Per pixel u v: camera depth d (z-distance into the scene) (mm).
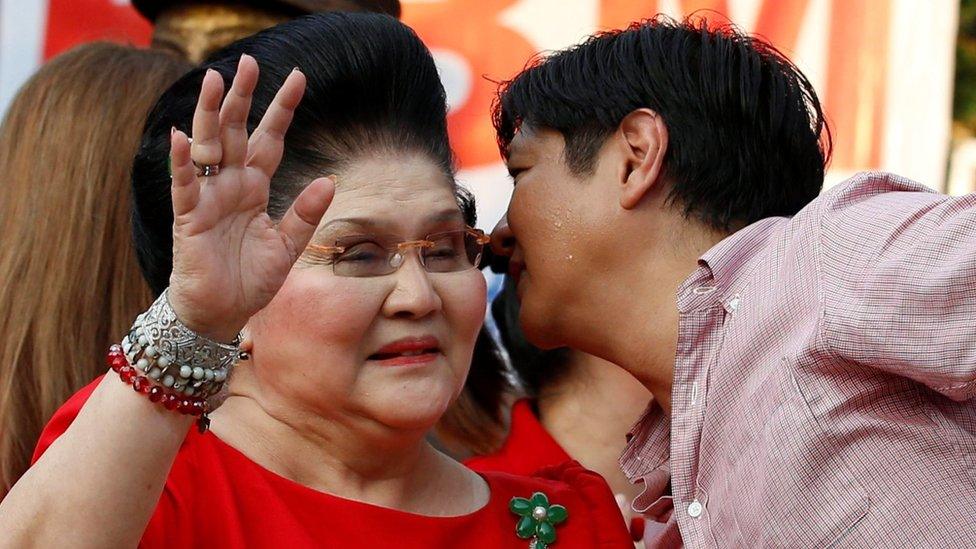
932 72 6809
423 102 3578
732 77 4008
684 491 3676
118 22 6543
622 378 5070
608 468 5035
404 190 3451
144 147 3596
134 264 4520
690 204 3949
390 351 3436
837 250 3453
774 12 6797
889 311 3254
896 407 3365
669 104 3953
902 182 3674
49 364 4422
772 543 3363
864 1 6820
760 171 4004
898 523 3229
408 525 3539
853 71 6812
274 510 3430
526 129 4148
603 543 3799
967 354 3168
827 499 3307
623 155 3961
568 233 3996
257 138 3064
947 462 3285
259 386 3553
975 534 3180
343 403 3432
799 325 3461
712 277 3729
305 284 3365
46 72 4699
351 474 3578
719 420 3584
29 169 4582
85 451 2963
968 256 3166
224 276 2988
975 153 10953
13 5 6445
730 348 3582
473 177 6535
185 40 5473
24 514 2951
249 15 5457
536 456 4965
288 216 3088
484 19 6645
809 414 3340
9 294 4484
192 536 3338
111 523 2951
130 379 2973
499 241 4223
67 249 4484
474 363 5121
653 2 6660
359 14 3594
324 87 3441
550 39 6648
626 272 3973
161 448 3002
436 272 3510
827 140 5250
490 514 3734
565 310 4066
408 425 3432
